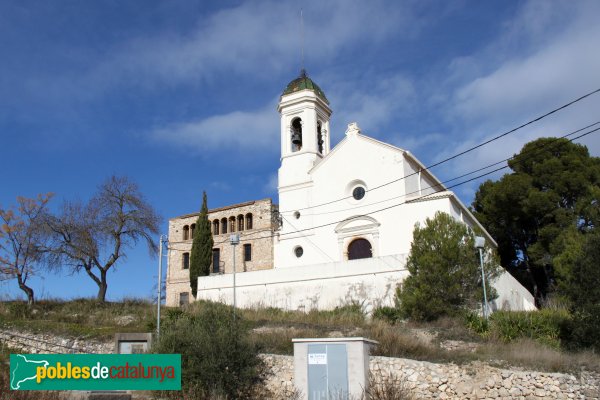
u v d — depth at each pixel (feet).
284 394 61.57
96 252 120.98
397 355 65.67
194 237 140.26
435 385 59.88
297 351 56.08
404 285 91.40
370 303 102.06
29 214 118.21
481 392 58.75
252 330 82.58
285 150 133.69
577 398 56.13
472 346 72.28
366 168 119.75
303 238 123.65
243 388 59.26
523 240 155.43
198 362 58.29
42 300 115.03
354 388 53.78
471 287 87.61
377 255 113.39
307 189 126.52
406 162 117.91
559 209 139.54
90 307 111.96
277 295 111.24
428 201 110.63
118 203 129.49
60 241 119.75
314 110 135.74
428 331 78.84
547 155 151.33
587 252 73.31
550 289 141.08
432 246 90.99
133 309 110.63
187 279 152.66
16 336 88.48
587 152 151.94
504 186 150.20
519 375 58.75
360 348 54.90
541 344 70.54
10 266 112.88
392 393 53.62
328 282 107.24
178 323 67.97
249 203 151.12
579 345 69.56
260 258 145.07
